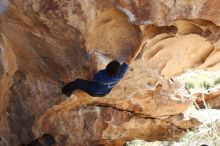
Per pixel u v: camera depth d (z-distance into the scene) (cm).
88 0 609
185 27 687
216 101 1184
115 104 884
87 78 679
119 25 656
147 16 634
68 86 687
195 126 1056
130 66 749
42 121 771
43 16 606
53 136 814
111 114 891
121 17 643
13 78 712
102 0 615
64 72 680
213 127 1055
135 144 1114
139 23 641
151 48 728
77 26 622
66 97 725
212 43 706
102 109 872
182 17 645
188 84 1220
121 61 686
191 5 634
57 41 644
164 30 679
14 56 679
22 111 736
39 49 658
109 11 630
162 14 636
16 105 732
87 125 853
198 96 1166
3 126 743
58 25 620
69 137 833
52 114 775
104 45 669
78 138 852
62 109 779
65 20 613
